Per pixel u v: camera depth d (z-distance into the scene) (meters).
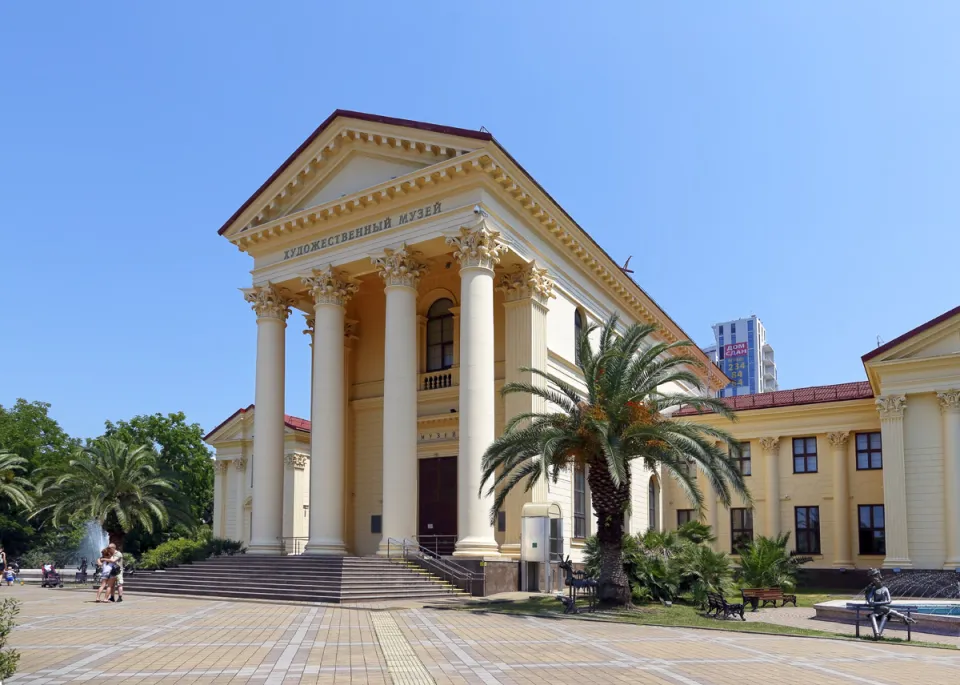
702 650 13.90
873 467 37.31
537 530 25.88
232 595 24.45
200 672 10.91
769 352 191.62
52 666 11.40
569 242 32.03
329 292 30.61
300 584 23.66
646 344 41.25
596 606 20.66
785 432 39.44
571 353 32.66
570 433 20.75
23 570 51.91
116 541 43.34
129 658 12.16
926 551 31.16
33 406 67.75
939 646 15.69
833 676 11.42
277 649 13.13
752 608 23.77
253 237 32.69
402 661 11.96
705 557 24.09
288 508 48.03
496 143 26.83
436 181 28.00
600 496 21.00
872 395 37.31
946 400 31.44
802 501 38.78
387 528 26.67
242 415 53.16
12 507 58.88
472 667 11.48
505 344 29.97
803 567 37.12
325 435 29.44
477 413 25.91
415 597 23.05
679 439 20.62
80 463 42.72
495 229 27.33
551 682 10.41
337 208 30.17
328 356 30.12
